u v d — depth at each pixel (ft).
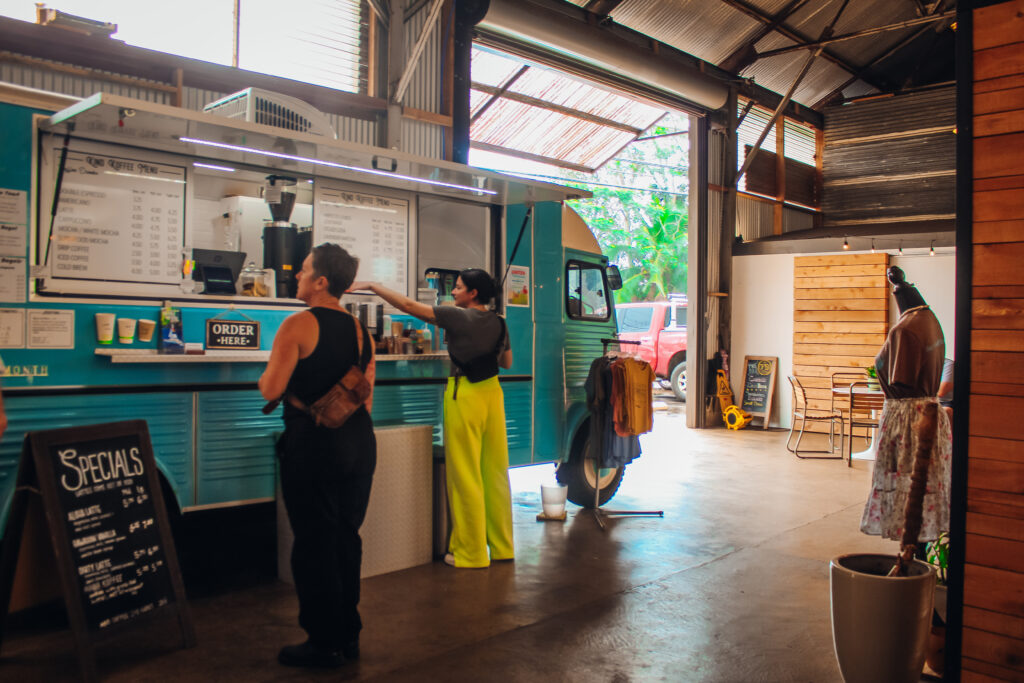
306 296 10.41
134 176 12.34
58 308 11.05
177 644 10.64
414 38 21.35
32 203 10.96
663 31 31.76
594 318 19.67
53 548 9.21
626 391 17.47
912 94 38.47
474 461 14.14
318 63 19.67
